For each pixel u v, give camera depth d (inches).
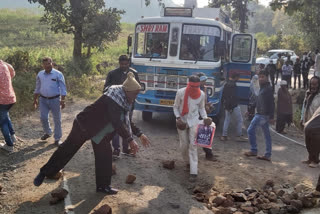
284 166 281.3
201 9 402.3
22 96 433.4
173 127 386.9
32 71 579.8
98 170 195.9
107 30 763.4
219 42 350.9
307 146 249.4
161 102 360.5
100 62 868.6
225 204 207.0
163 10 374.6
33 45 1147.9
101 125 185.6
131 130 197.3
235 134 376.8
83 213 175.5
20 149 272.7
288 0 243.6
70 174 225.3
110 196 196.2
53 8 733.3
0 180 214.5
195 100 231.0
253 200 216.8
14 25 1434.5
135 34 375.2
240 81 414.9
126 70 255.1
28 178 219.1
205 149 280.4
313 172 269.6
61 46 1175.0
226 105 343.9
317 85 279.0
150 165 257.0
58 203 187.5
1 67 254.1
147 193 206.5
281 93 392.5
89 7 761.0
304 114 290.7
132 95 183.0
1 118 259.1
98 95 530.3
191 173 234.5
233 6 1103.6
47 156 259.9
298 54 1676.9
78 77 666.8
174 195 208.2
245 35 405.7
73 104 464.4
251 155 299.6
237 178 248.8
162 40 361.7
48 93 274.8
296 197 223.0
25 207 182.2
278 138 374.3
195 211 189.8
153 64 361.1
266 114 286.2
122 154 273.3
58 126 282.8
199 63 350.6
